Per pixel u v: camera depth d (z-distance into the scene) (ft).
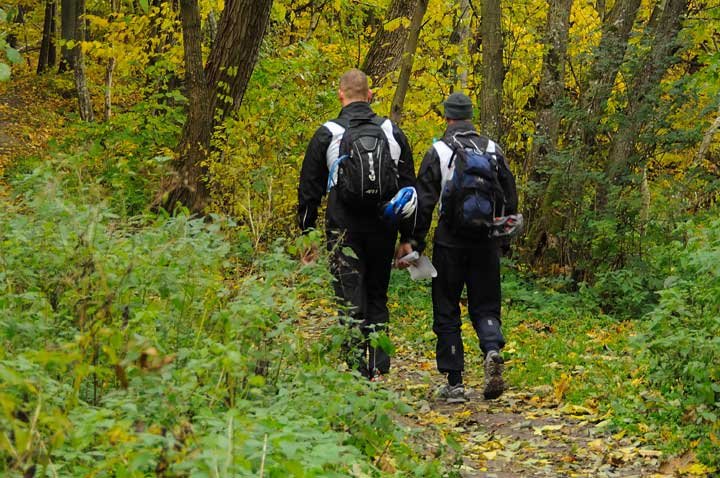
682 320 32.22
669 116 59.21
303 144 64.18
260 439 17.15
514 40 69.36
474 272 36.29
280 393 22.45
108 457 16.40
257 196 53.01
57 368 17.26
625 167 59.93
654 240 58.13
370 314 33.83
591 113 62.18
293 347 25.63
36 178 25.76
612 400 34.30
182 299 22.93
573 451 29.50
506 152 70.54
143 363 16.22
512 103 70.18
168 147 71.97
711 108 58.49
